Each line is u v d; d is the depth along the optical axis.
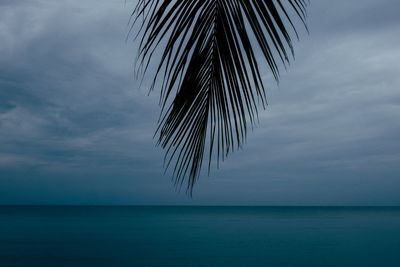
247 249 29.11
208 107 1.22
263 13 1.08
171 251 27.75
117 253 26.36
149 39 1.01
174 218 98.06
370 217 102.81
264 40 1.11
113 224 66.69
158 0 1.02
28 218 88.69
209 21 1.14
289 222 75.50
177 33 1.07
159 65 1.07
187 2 1.07
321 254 26.11
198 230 51.75
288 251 27.81
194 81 1.17
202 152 1.25
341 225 63.72
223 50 1.16
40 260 22.97
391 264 21.84
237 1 1.12
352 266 21.20
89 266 20.83
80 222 72.88
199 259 23.78
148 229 53.62
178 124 1.19
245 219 91.31
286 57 1.06
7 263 21.73
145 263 22.08
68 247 29.77
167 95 1.12
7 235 41.56
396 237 39.56
